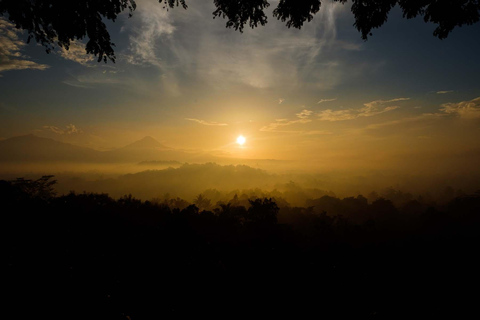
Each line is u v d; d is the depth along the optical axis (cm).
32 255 948
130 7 748
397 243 5181
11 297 702
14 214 1284
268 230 4259
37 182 2525
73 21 711
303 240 4606
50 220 1384
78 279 895
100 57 790
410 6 591
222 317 1167
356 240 5366
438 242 4788
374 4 625
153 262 1362
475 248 4062
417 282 2670
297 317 1492
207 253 1991
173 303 1073
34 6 676
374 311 1805
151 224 2477
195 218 3966
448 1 552
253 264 2202
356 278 2384
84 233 1402
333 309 1711
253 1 716
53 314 696
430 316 1917
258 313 1371
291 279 2028
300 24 717
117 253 1296
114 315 794
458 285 2625
